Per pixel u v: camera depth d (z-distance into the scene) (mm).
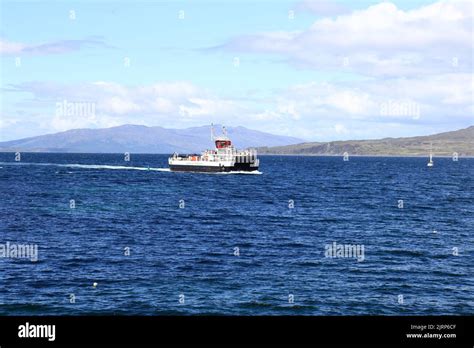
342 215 90000
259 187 152625
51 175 198250
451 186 166000
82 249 57844
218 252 57281
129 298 40469
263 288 43500
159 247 59625
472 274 49031
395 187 159875
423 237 68312
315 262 52969
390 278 47312
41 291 42125
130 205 101375
